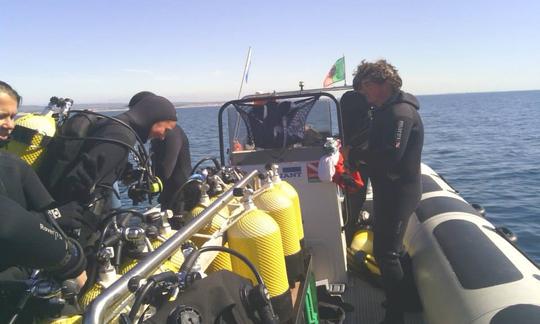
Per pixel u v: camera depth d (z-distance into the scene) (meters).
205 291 1.58
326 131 4.07
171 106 2.97
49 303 1.47
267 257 2.30
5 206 1.45
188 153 4.12
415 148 3.26
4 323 1.51
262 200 2.75
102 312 1.30
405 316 3.70
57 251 1.55
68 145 2.38
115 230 1.88
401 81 3.24
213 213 2.14
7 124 2.22
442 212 3.86
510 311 2.42
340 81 5.49
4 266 1.60
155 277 1.45
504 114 66.00
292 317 2.41
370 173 3.43
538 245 7.92
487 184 13.81
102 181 2.39
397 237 3.36
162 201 4.05
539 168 16.30
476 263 2.95
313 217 3.82
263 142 3.79
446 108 101.19
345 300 3.93
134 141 2.61
